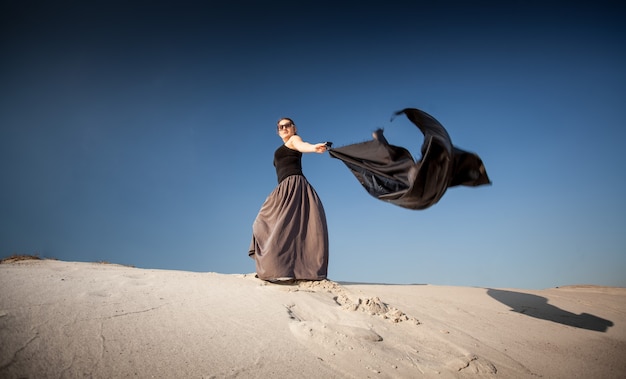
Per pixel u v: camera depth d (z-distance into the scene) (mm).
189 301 4043
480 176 3697
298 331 3521
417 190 3570
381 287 6941
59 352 2639
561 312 6414
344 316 4164
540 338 4684
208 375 2625
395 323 4211
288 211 5383
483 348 3939
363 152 4438
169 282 4906
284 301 4348
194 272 6457
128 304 3684
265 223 5578
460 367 3324
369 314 4320
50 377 2369
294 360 3016
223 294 4457
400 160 4047
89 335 2926
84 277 4676
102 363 2594
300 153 5828
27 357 2516
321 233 5457
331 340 3410
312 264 5340
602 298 7988
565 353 4234
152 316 3467
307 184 5691
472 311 5645
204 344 3061
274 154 5941
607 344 4812
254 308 4023
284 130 5734
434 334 4059
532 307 6527
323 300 4578
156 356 2779
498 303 6531
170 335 3133
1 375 2291
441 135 3488
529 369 3598
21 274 4441
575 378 3549
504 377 3312
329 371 2941
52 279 4312
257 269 5348
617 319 6371
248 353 3014
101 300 3695
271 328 3549
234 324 3539
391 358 3307
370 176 4473
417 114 3865
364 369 3043
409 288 7195
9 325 2859
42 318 3068
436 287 7730
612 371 3848
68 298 3619
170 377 2551
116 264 8164
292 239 5312
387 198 3959
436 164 3463
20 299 3404
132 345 2879
